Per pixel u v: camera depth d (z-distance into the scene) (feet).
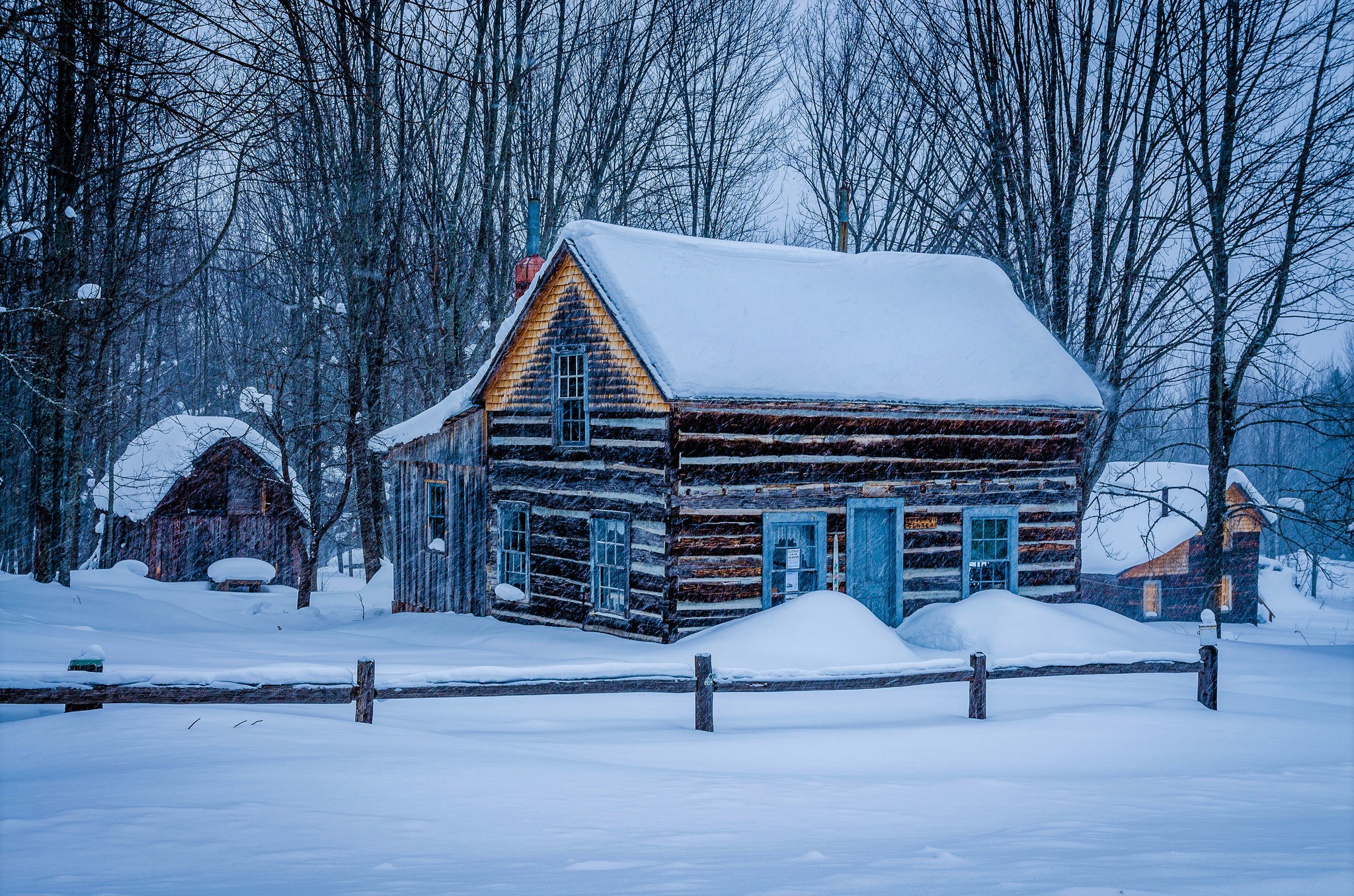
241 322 160.35
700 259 66.18
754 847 16.58
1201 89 74.38
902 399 60.54
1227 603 134.21
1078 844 16.48
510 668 30.35
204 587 113.09
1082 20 80.94
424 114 91.61
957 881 13.41
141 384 129.59
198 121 24.32
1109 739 31.86
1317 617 160.86
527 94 105.60
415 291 106.73
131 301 81.97
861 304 68.64
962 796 22.08
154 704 30.04
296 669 28.17
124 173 32.01
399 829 17.69
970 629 54.75
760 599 57.72
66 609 61.72
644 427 57.47
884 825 18.78
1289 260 71.56
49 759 23.75
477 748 26.37
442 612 73.72
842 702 40.73
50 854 15.76
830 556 60.44
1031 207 84.58
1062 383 67.51
